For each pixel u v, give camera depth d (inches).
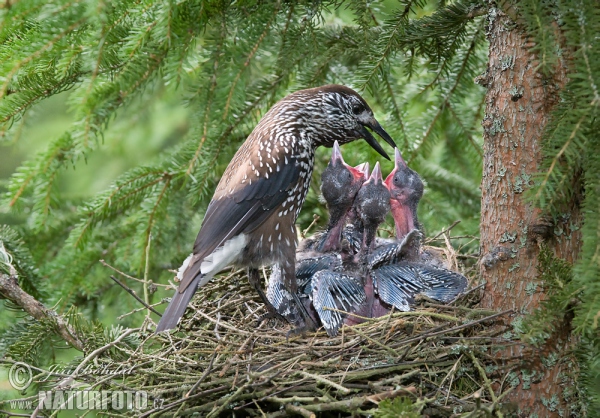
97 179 634.2
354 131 459.2
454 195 527.2
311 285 386.6
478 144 472.7
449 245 430.6
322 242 438.6
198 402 323.9
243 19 385.7
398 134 462.0
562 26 296.5
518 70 318.7
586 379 319.3
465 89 442.9
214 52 396.8
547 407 312.0
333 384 299.7
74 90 387.5
